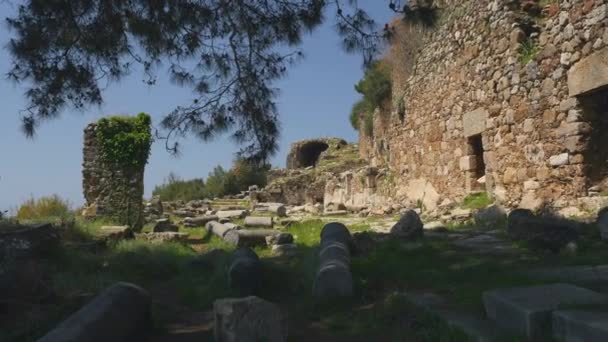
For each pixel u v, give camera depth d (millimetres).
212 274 7039
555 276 4688
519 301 3541
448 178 14109
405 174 17406
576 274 4754
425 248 7156
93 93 7535
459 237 8414
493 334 3508
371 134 28719
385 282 5520
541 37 9969
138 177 13781
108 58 7453
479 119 12273
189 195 38188
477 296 4340
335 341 4156
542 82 9914
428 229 9617
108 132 13664
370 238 7996
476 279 5094
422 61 16031
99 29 7094
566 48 9242
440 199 14258
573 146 9078
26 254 7055
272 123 8617
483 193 12438
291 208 24422
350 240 7336
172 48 7754
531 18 10914
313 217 17781
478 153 13008
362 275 5797
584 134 8984
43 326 4574
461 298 4422
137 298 4551
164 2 7168
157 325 4832
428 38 15547
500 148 11367
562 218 7062
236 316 3598
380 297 5066
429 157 15375
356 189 21859
